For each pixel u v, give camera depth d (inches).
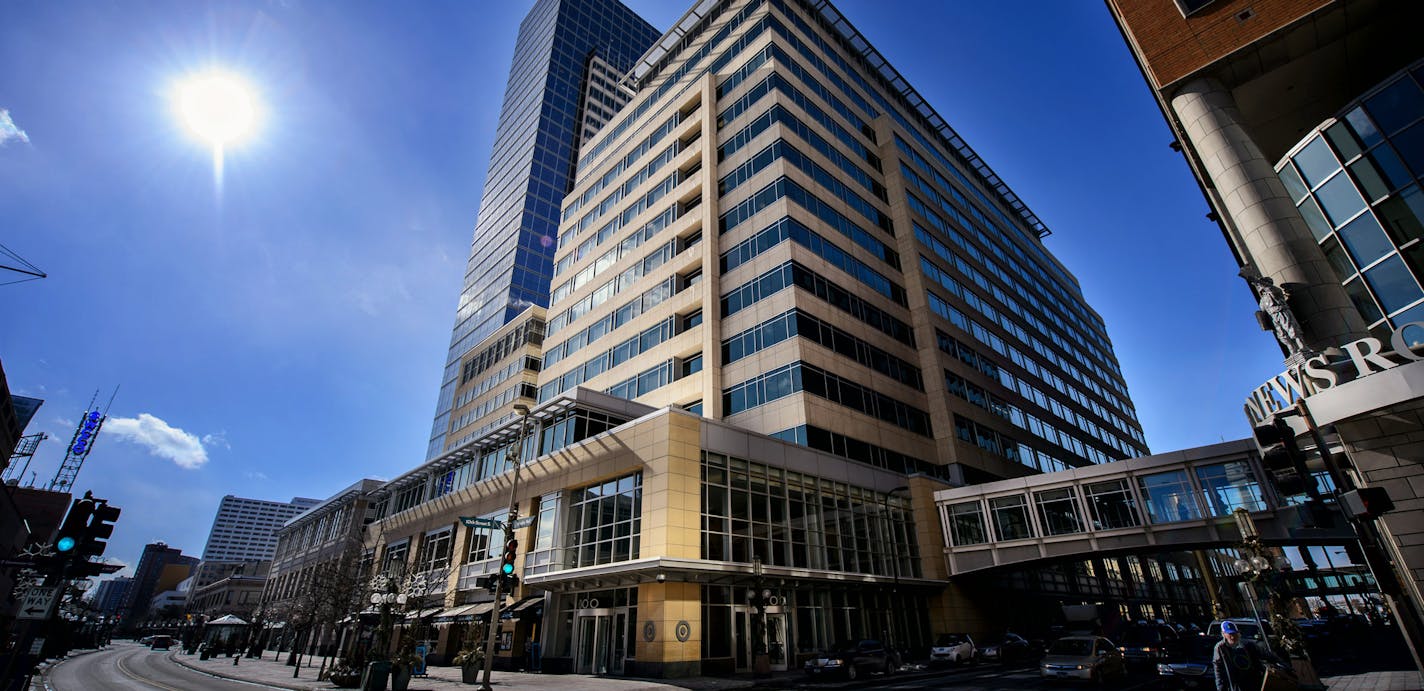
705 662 916.6
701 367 1487.5
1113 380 3326.8
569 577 1027.3
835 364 1411.2
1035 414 2177.7
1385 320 612.4
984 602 1437.0
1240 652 442.3
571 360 1941.4
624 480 1080.2
